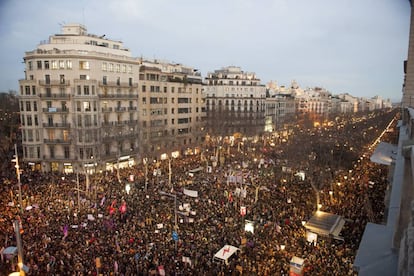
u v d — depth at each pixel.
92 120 57.47
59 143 57.66
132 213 31.48
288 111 154.88
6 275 19.48
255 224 28.89
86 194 37.78
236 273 20.75
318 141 78.69
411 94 19.16
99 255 22.05
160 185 43.41
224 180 45.84
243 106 117.12
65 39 60.59
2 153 64.44
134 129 67.88
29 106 57.44
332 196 36.75
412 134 10.41
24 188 39.94
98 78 59.69
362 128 114.19
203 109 97.06
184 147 82.69
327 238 25.69
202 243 24.67
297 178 46.53
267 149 79.31
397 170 12.62
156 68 78.00
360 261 7.81
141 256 22.08
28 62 58.62
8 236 24.61
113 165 61.97
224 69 125.44
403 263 4.68
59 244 23.58
